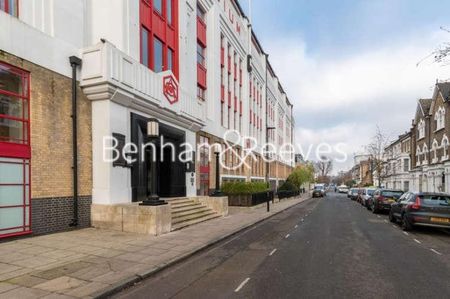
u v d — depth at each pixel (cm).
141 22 1495
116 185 1229
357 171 10588
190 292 589
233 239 1144
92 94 1196
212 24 2466
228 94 2883
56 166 1078
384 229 1423
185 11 1933
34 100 1015
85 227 1180
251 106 3653
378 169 4919
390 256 880
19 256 782
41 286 582
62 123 1107
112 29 1324
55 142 1078
